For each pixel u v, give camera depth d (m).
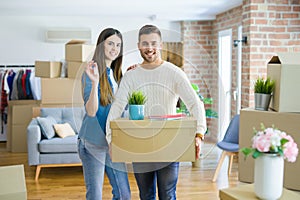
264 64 4.53
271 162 1.62
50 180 4.42
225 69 6.37
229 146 4.18
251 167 1.90
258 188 1.66
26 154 5.76
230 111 6.02
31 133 4.40
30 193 3.96
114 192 2.62
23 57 6.76
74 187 4.15
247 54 4.59
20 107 5.88
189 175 4.46
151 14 6.52
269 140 1.60
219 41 6.39
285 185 1.82
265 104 1.91
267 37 4.50
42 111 5.07
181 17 6.46
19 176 2.08
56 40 6.71
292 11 4.52
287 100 1.82
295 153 1.61
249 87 4.54
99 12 6.27
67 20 6.80
